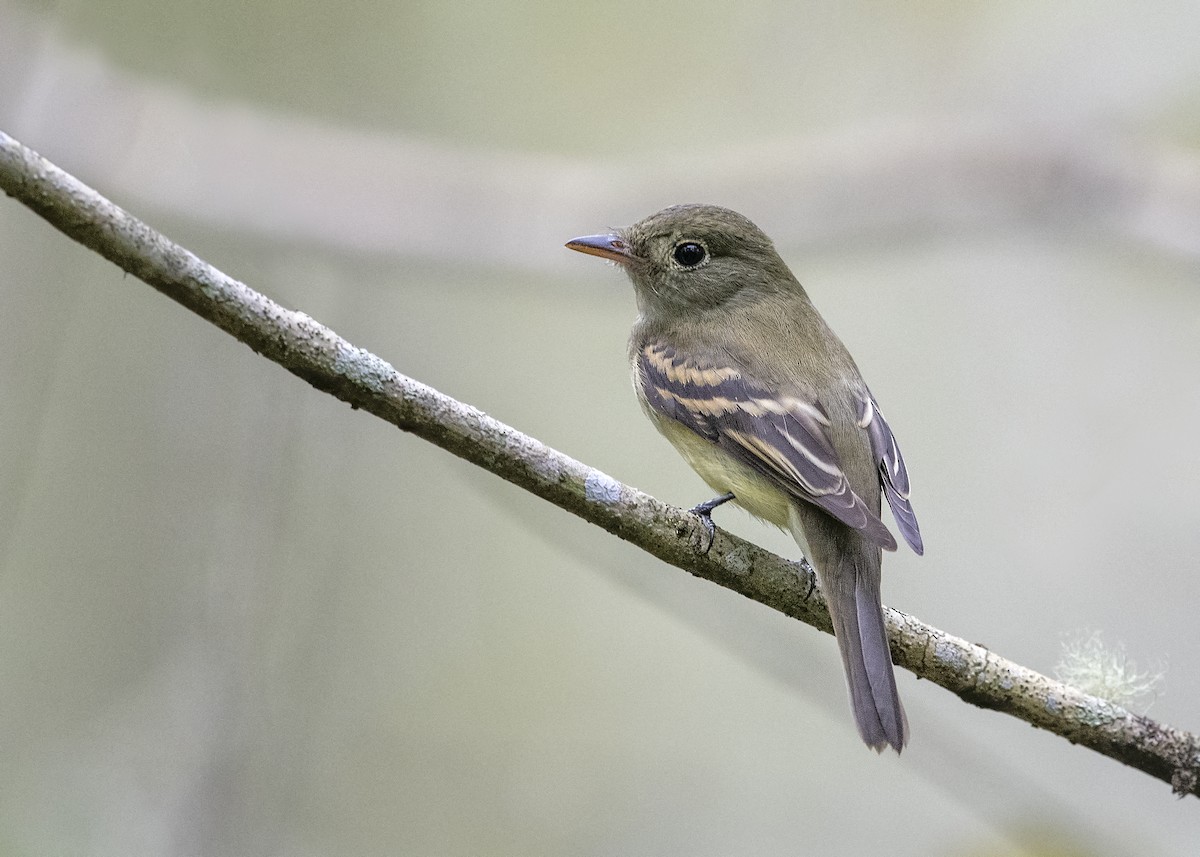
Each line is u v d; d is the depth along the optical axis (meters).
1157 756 7.37
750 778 11.93
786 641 10.49
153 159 13.54
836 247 14.91
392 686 11.78
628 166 14.63
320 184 13.88
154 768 9.51
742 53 15.02
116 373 10.72
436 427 6.84
